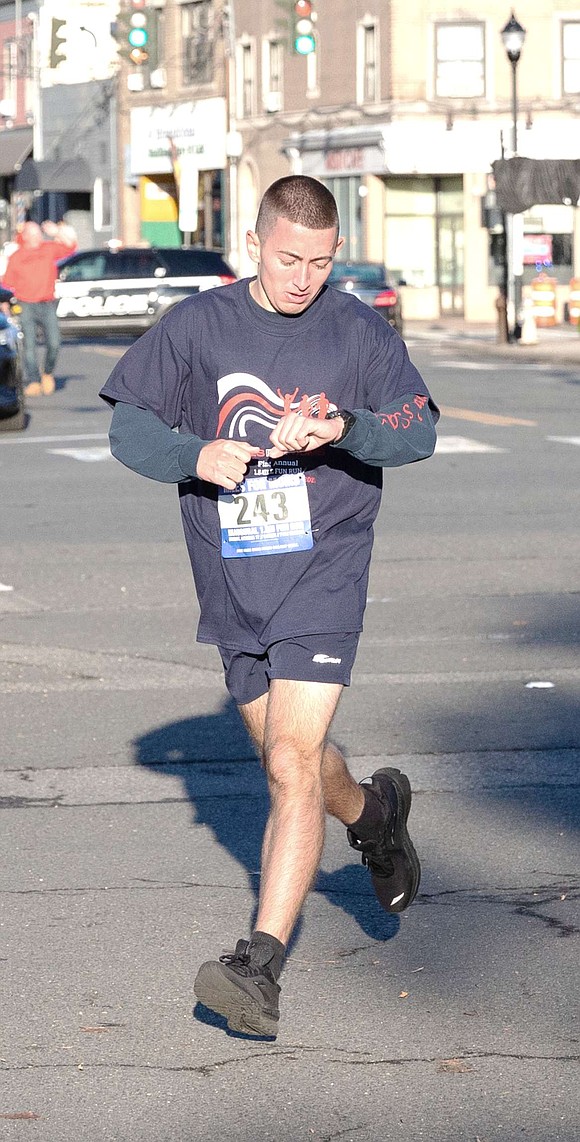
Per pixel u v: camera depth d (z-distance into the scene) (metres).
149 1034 5.48
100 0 71.69
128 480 19.69
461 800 8.02
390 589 13.19
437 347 45.00
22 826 7.67
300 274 5.42
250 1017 5.03
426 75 57.00
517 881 6.89
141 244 69.88
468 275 58.53
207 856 7.25
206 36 65.75
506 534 15.73
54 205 75.56
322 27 60.00
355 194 59.69
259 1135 4.80
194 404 5.70
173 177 69.56
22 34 76.00
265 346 5.60
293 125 61.75
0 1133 4.81
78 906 6.64
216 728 9.34
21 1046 5.39
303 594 5.56
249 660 5.73
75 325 44.62
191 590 13.19
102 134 72.00
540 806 7.93
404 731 9.23
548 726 9.33
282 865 5.24
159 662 10.87
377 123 57.78
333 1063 5.26
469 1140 4.76
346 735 9.16
